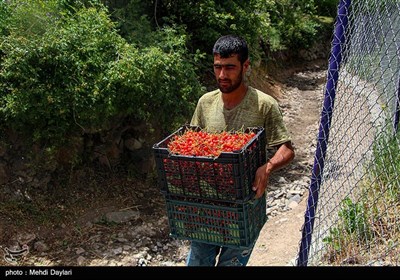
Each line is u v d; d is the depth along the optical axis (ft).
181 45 23.90
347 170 13.41
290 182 22.70
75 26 19.02
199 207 8.81
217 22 29.30
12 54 17.01
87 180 19.34
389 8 13.07
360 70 12.09
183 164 8.49
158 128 20.98
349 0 9.61
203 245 9.59
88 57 18.37
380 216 11.97
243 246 8.75
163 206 19.60
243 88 9.49
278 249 15.71
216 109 9.73
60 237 16.88
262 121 9.39
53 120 17.56
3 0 18.66
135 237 17.38
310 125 31.71
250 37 32.63
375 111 15.56
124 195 19.58
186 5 28.99
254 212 9.04
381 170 12.47
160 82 19.83
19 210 17.22
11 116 17.10
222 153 8.09
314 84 44.47
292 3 51.83
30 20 18.61
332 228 12.46
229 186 8.32
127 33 23.15
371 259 11.14
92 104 17.85
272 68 43.37
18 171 17.79
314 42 53.47
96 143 19.84
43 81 17.43
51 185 18.38
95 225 17.74
